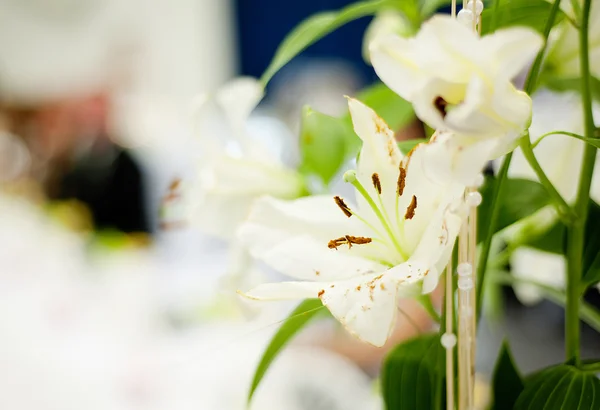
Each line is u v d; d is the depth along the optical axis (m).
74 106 3.61
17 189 3.19
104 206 3.18
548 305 2.07
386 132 0.71
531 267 0.97
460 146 0.63
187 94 4.46
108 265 2.31
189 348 1.87
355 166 0.75
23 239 2.40
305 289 0.68
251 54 4.55
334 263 0.72
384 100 0.89
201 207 0.90
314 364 1.81
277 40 4.50
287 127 3.54
